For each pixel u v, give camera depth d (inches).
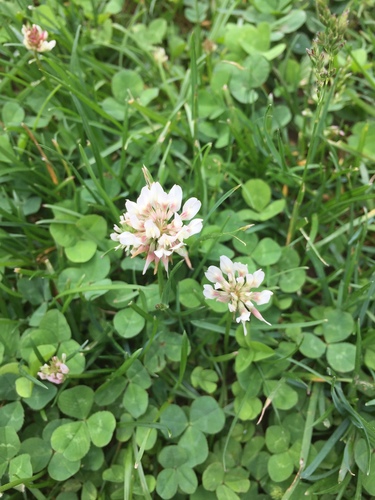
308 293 6.8
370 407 6.0
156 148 6.9
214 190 6.9
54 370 5.6
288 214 6.9
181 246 4.9
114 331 6.2
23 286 6.3
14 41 7.4
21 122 7.1
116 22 8.4
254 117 7.4
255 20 8.1
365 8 8.1
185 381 6.2
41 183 7.0
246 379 6.0
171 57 8.0
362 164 7.3
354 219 7.1
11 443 5.6
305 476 5.6
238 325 6.3
